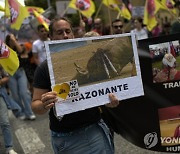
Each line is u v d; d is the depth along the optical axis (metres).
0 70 4.82
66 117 2.57
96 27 10.38
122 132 3.12
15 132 6.47
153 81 3.12
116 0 8.69
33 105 2.54
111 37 2.51
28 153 5.27
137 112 3.11
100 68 2.47
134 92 2.58
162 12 15.09
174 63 3.14
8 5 4.92
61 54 2.36
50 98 2.31
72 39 2.38
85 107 2.44
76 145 2.61
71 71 2.39
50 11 10.58
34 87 2.61
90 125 2.62
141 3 19.52
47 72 2.57
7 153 4.98
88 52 2.44
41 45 7.51
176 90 3.17
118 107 3.07
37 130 6.45
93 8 8.85
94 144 2.62
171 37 3.12
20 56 7.20
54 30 2.60
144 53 3.12
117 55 2.52
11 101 6.99
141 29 9.98
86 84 2.44
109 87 2.51
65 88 2.37
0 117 4.91
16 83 7.31
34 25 9.99
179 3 8.58
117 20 6.32
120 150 4.93
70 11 12.74
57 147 2.67
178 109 3.18
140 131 3.14
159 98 3.13
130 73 2.56
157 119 3.14
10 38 7.07
